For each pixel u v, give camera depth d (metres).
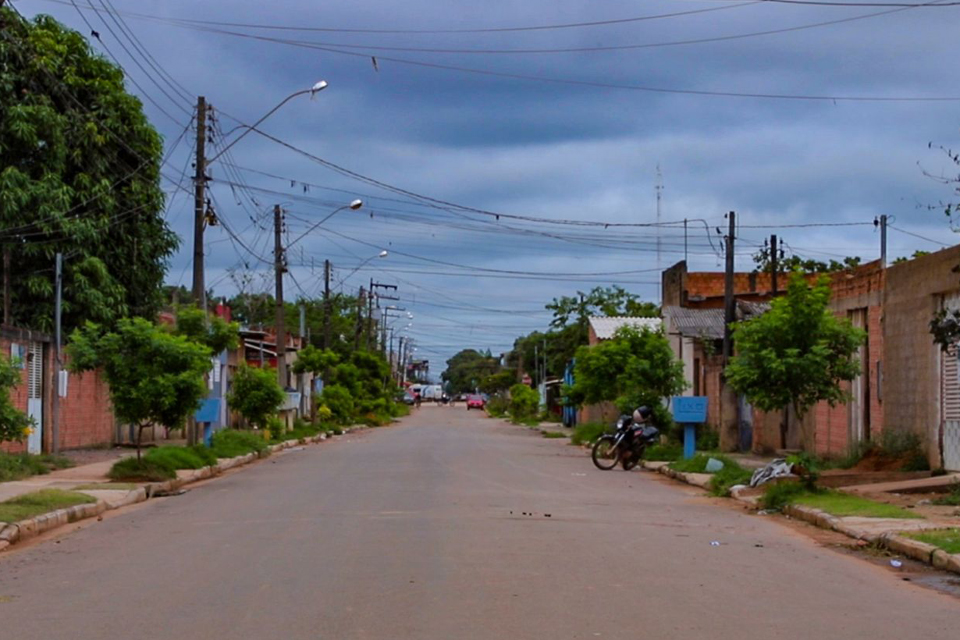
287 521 13.99
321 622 7.71
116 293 32.72
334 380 63.88
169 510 16.05
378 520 13.99
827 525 13.90
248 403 31.50
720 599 8.76
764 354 16.95
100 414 33.06
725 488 19.19
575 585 9.25
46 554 11.54
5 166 31.20
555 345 84.94
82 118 32.56
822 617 8.14
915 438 20.56
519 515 14.73
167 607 8.32
